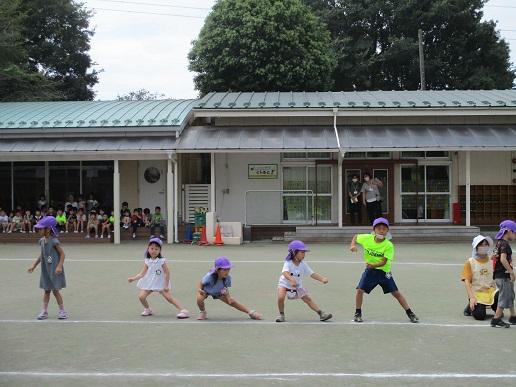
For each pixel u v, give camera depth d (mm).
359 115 22484
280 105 22969
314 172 23641
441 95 25062
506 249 8297
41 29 39375
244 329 8227
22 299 10602
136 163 24047
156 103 25000
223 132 22453
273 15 33344
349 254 17078
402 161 23250
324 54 35219
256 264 15023
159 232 21766
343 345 7363
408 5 40969
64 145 21578
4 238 21500
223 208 23688
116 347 7332
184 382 5973
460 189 23375
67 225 22031
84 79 41219
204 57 34844
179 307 9047
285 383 5922
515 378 6094
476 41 41938
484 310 8703
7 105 25703
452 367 6461
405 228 20625
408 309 8602
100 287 11836
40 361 6746
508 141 21281
